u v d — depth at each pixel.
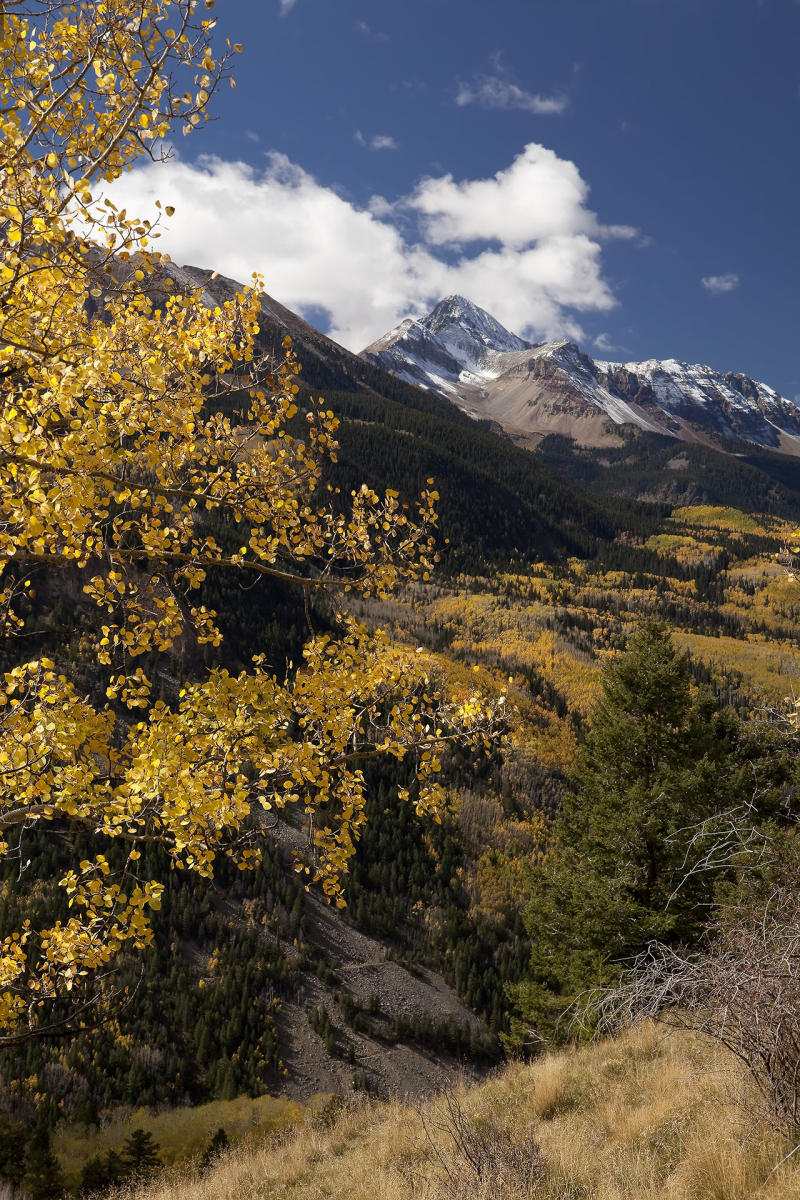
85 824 5.38
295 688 6.29
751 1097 5.33
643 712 18.81
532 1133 6.52
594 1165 5.92
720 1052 6.58
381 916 78.50
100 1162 28.67
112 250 4.59
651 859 16.45
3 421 4.22
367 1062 62.62
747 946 5.09
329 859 6.32
